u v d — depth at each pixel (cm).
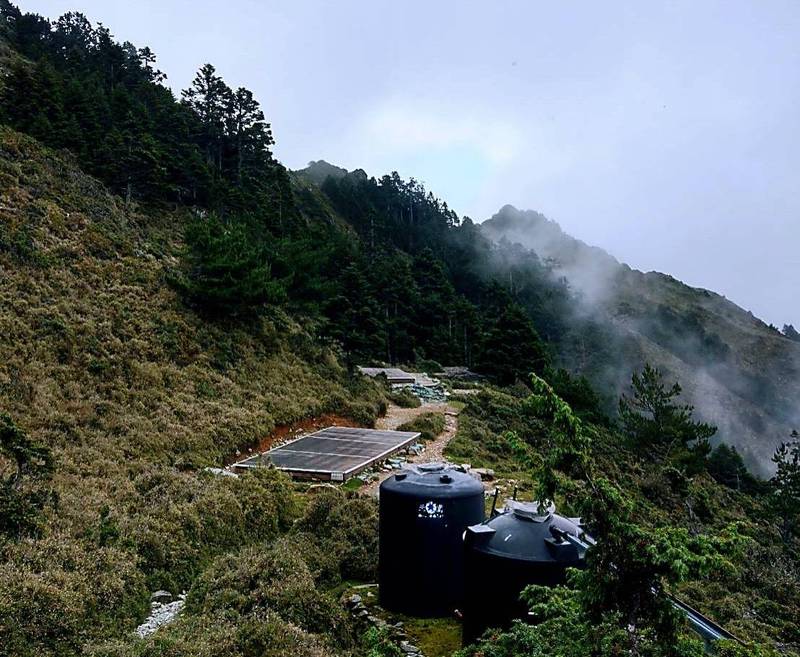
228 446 1600
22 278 1933
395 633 716
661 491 2172
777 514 2503
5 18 6969
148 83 6181
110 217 2816
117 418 1483
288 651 608
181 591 881
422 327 5353
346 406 2267
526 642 439
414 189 13925
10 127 3234
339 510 1115
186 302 2331
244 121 5672
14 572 716
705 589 1116
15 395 1407
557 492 404
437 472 845
